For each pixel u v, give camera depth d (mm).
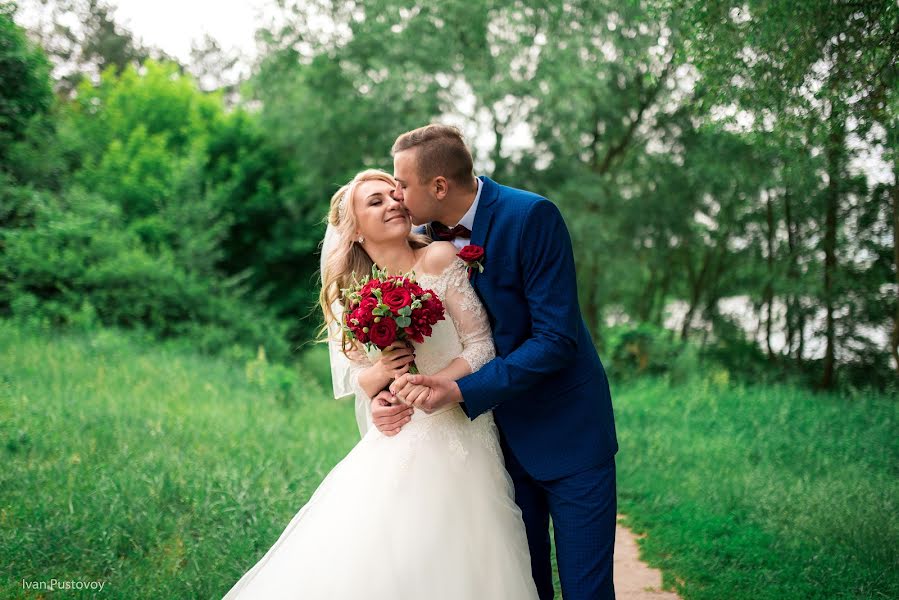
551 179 16078
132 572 3855
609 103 15906
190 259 14984
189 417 7055
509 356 2885
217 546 4219
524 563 2957
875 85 4805
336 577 2703
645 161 17109
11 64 12539
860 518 5059
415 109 16156
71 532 4160
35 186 13078
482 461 3004
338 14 16109
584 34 13883
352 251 3078
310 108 17297
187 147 18891
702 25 5121
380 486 2855
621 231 16938
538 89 14602
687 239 16562
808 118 5152
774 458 7254
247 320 14711
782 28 4891
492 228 2945
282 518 4684
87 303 11906
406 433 2961
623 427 8742
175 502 4824
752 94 5137
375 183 3045
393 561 2719
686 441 7938
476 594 2756
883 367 12633
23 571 3807
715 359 14555
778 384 11742
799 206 12430
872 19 4684
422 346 2920
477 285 2971
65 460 5312
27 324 10758
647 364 13625
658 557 4887
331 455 6426
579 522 2957
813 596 4078
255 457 5938
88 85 19156
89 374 8500
